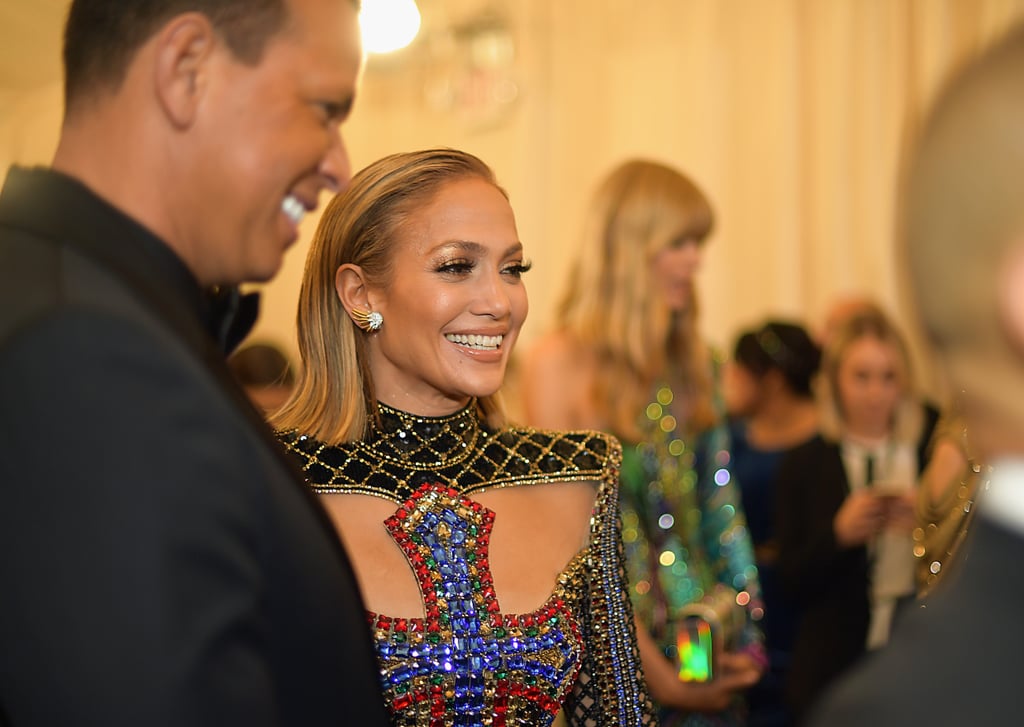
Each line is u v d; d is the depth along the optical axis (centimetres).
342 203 157
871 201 473
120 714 80
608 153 533
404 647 143
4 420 85
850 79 478
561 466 162
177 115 98
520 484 159
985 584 71
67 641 81
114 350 87
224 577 87
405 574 149
